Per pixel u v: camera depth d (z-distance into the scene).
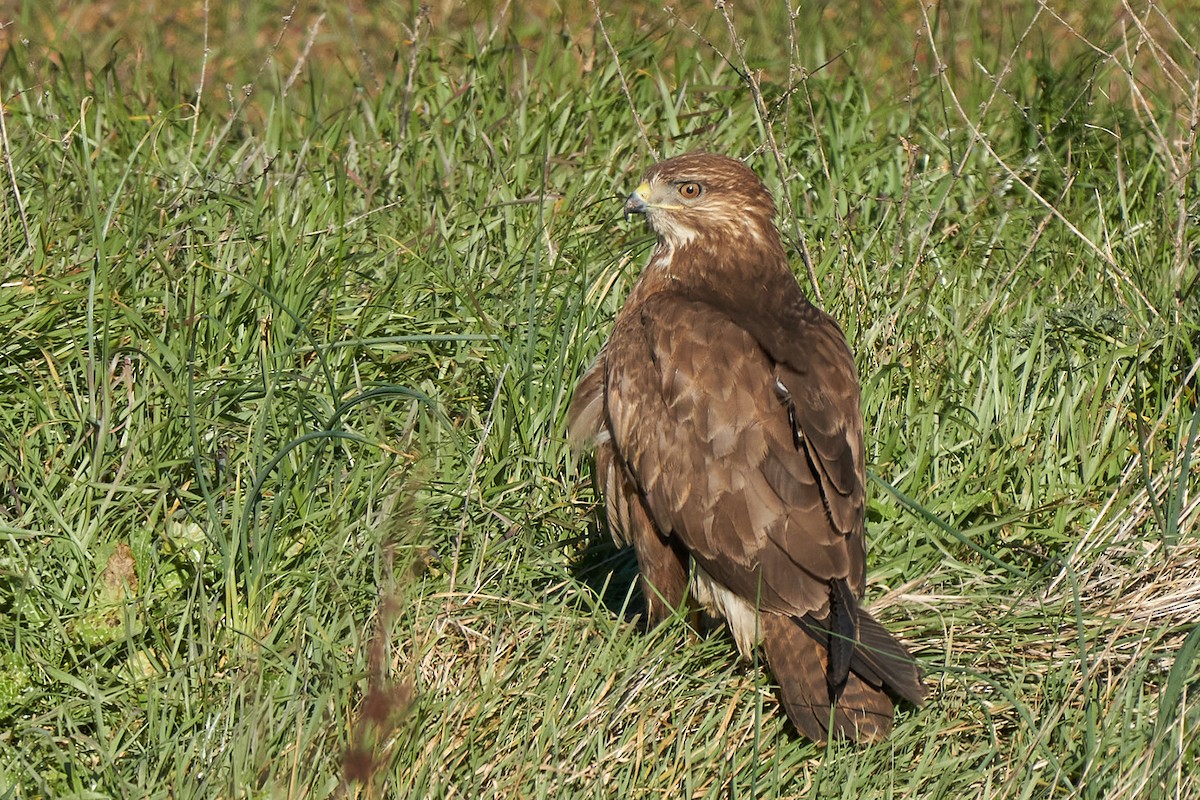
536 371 10.88
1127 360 11.47
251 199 12.47
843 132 14.33
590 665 8.77
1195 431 10.18
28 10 16.55
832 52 16.45
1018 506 10.52
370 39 17.83
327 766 7.87
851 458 8.99
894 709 8.94
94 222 10.73
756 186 10.36
